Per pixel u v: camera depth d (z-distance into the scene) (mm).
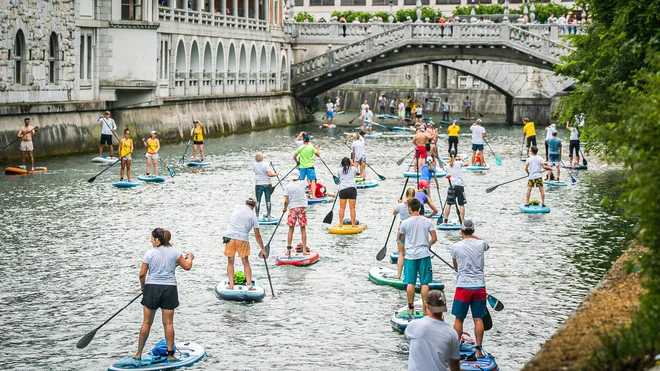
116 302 28531
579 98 41469
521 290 29938
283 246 36406
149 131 75312
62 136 65062
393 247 36281
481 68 104125
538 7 114812
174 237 37719
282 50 103812
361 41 99000
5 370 22859
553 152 53906
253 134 87688
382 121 111375
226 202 46188
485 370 22453
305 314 27406
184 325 26391
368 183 52719
